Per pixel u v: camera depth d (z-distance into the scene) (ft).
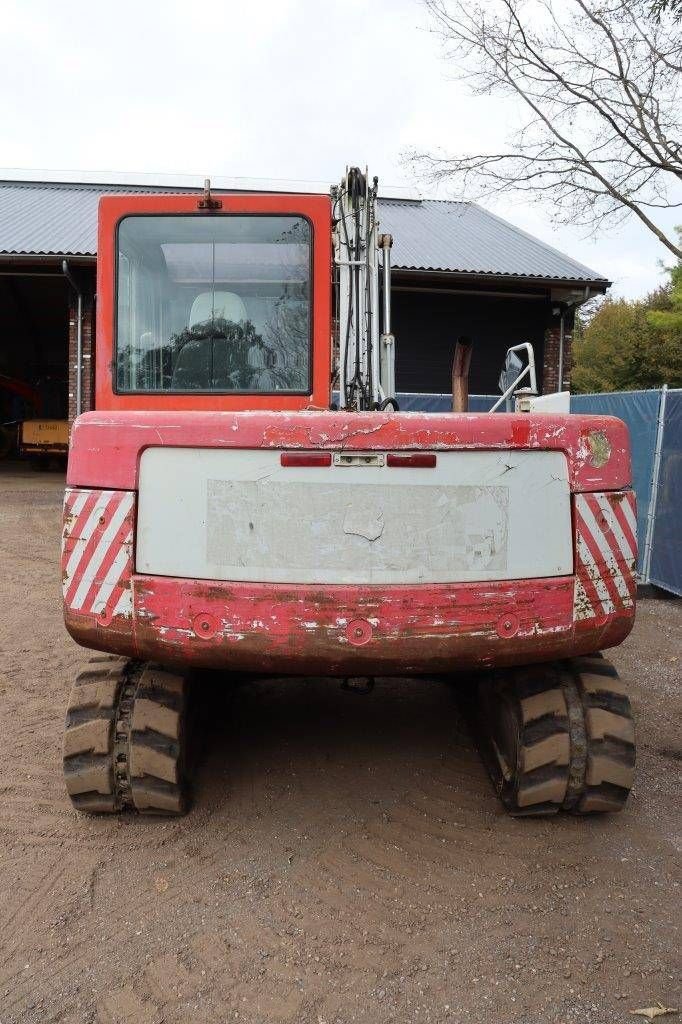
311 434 8.98
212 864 10.13
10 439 86.63
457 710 15.38
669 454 26.45
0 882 9.68
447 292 55.06
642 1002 7.80
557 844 10.67
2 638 20.57
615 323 99.04
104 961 8.32
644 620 23.56
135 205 12.60
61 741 13.92
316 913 9.15
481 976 8.14
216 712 14.08
